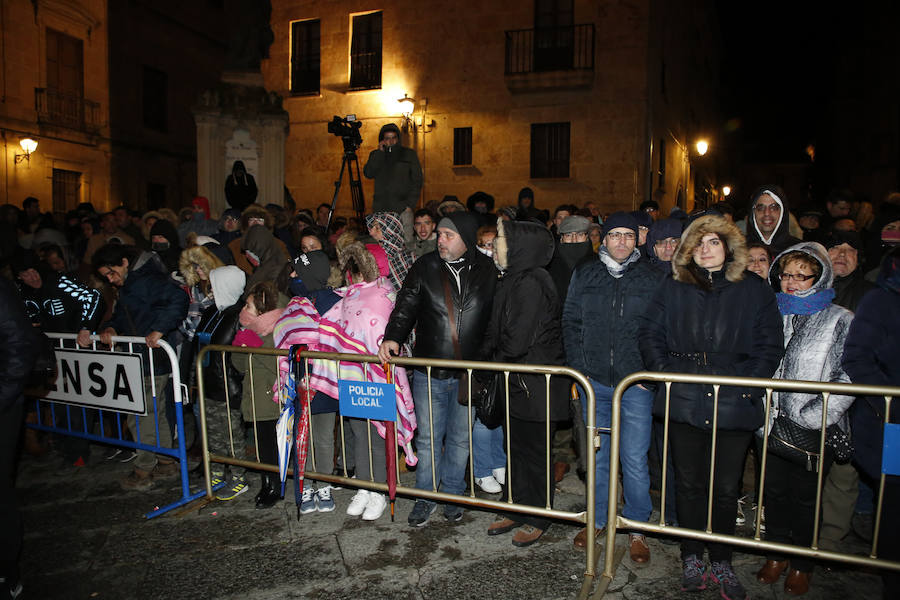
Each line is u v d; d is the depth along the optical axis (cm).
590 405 296
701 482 295
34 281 488
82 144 1788
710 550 299
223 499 407
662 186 1692
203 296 439
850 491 317
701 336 286
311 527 369
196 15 2197
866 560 265
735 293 284
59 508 400
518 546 341
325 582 310
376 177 685
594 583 303
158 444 412
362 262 374
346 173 1752
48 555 341
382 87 1702
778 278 312
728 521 291
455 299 344
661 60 1647
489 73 1603
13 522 292
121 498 414
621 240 315
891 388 249
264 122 935
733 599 288
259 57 970
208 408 407
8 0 1588
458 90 1631
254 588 306
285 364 375
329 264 396
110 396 420
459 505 374
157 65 2041
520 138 1584
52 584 313
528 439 331
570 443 500
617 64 1496
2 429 287
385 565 324
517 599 294
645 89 1479
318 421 393
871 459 270
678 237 374
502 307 334
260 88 959
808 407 282
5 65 1589
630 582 307
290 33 1825
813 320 291
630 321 319
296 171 1809
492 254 395
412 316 351
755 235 392
